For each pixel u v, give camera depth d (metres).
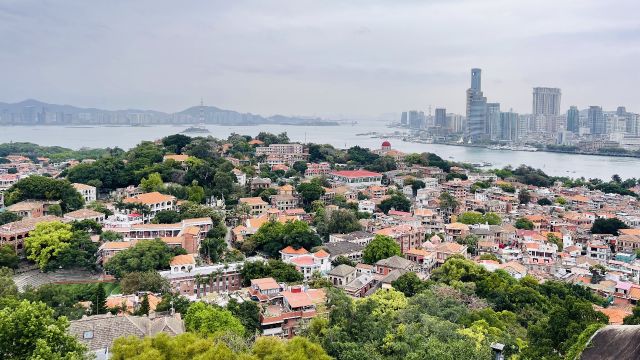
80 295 196.88
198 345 105.44
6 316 97.94
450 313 166.62
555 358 112.62
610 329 69.88
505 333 151.50
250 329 167.00
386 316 155.62
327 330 138.88
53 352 95.25
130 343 104.94
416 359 115.50
